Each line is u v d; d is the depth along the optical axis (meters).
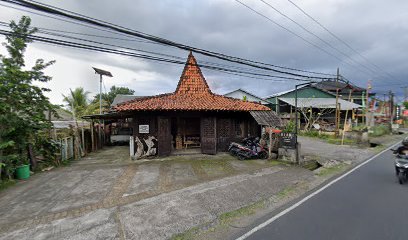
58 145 11.30
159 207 6.03
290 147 11.77
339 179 8.77
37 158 10.85
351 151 15.62
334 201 6.34
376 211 5.58
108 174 9.45
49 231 4.84
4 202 6.53
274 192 7.25
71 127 14.19
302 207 5.96
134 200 6.58
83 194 7.13
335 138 22.00
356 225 4.86
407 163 7.73
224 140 14.27
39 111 9.95
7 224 5.21
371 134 27.06
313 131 25.09
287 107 32.88
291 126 15.55
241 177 8.91
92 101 33.53
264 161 11.98
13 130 8.63
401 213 5.44
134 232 4.76
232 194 7.03
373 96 43.25
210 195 6.92
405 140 8.73
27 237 4.61
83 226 5.04
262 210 5.87
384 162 12.22
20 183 8.28
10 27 9.07
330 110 29.73
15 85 8.63
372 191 7.18
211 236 4.59
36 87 9.50
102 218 5.43
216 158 12.64
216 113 13.73
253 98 31.83
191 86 15.34
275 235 4.52
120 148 17.61
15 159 8.83
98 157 13.54
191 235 4.65
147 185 7.96
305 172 9.79
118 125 20.98
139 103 12.43
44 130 11.55
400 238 4.31
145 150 12.80
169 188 7.64
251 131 15.16
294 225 4.93
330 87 39.03
